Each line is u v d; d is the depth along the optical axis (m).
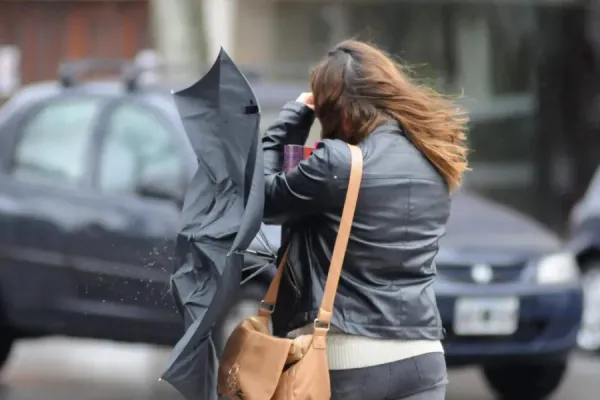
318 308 12.06
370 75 12.62
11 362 29.89
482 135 55.91
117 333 23.70
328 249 12.20
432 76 55.38
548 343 24.58
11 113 27.48
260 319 12.63
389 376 12.03
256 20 52.94
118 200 24.70
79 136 26.47
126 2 50.25
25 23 50.44
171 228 23.56
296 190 12.13
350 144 12.74
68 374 29.00
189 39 38.50
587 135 56.97
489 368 26.66
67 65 27.83
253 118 11.98
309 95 13.78
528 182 56.38
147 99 26.19
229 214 12.40
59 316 24.92
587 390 29.00
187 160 24.75
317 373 11.80
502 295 24.00
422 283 12.30
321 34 53.94
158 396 26.53
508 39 56.47
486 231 25.41
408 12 55.09
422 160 12.48
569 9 56.66
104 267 24.06
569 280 25.17
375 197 12.12
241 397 12.04
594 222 33.84
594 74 57.00
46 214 25.28
